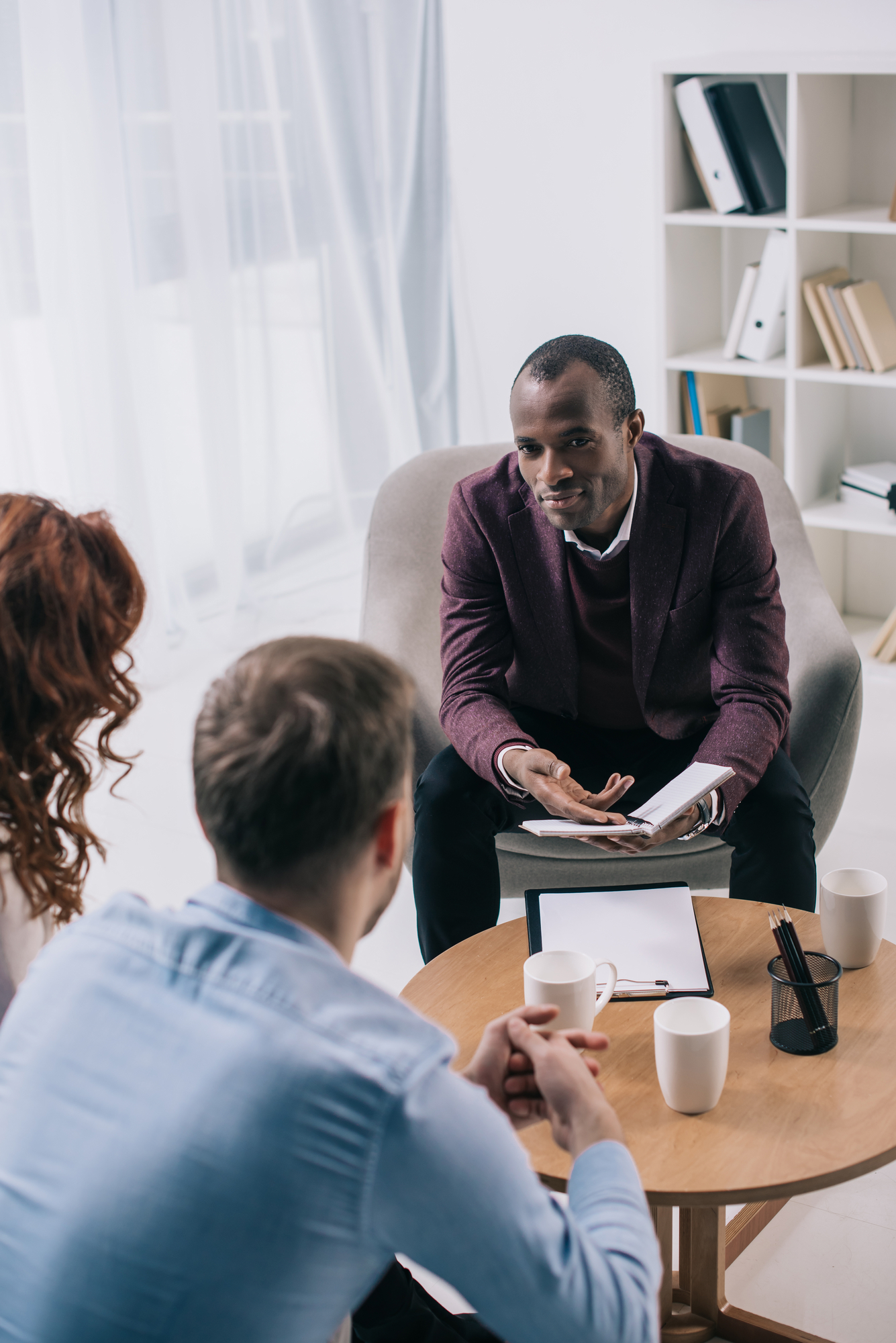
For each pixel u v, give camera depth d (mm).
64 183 3266
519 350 3912
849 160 3236
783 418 3537
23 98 3170
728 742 1835
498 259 3842
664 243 3268
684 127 3215
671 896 1573
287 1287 728
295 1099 729
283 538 4066
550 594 1998
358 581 4148
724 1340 1481
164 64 3406
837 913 1435
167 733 3309
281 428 3994
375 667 844
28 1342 739
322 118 3848
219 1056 749
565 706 2062
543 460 1818
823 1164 1155
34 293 3303
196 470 3768
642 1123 1227
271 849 800
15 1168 775
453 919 1970
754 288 3248
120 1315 725
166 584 3705
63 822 1142
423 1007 1432
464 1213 741
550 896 1580
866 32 3051
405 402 4180
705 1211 1444
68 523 1119
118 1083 766
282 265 3885
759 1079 1283
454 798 1946
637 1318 792
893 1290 1551
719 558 1953
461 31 3650
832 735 2076
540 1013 1025
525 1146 1200
